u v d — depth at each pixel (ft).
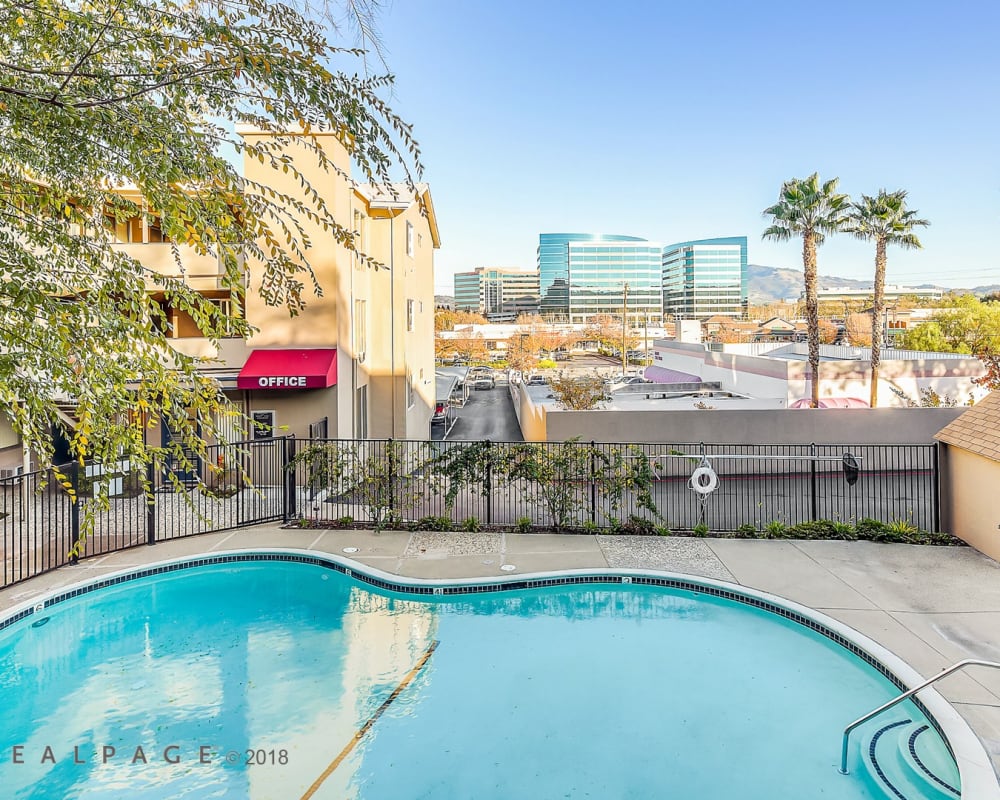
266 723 20.66
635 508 45.98
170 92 12.75
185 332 59.00
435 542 36.76
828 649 25.20
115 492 41.55
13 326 11.96
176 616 28.96
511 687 22.86
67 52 12.14
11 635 26.22
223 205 14.28
